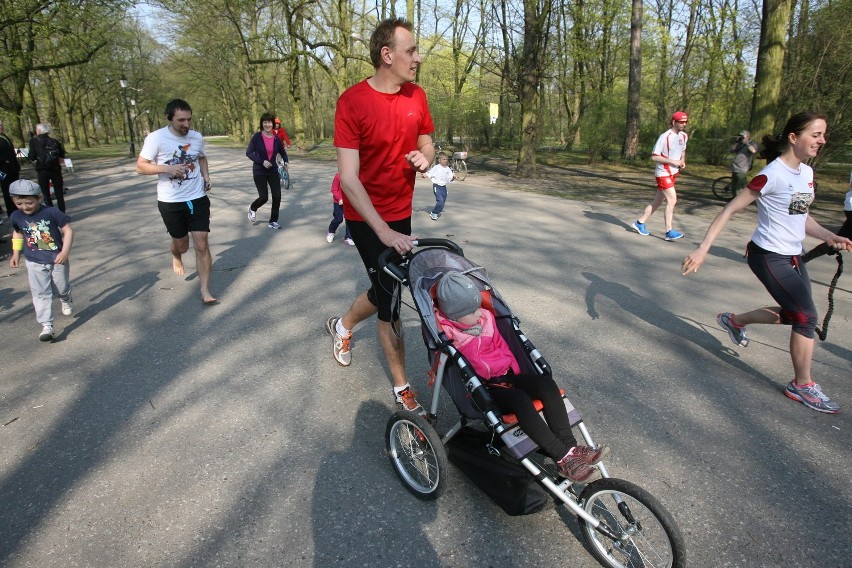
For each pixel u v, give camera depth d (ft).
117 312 17.93
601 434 11.28
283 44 94.43
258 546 8.50
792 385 12.61
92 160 92.68
